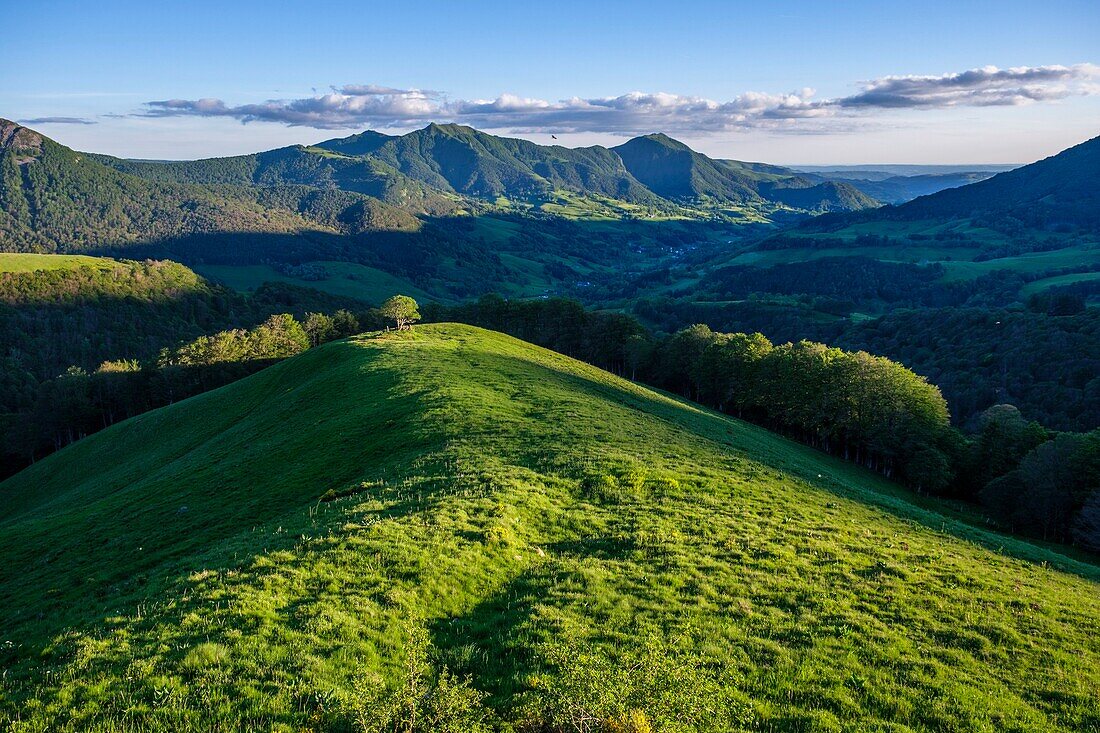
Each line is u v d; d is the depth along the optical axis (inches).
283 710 519.5
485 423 1753.2
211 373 5295.3
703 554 971.9
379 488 1278.3
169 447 2827.3
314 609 699.4
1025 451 3243.1
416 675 568.7
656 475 1375.5
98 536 1539.1
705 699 523.5
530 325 5900.6
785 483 1550.2
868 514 1425.9
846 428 3558.1
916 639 757.9
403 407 1993.1
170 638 638.5
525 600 784.3
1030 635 798.5
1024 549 1537.9
